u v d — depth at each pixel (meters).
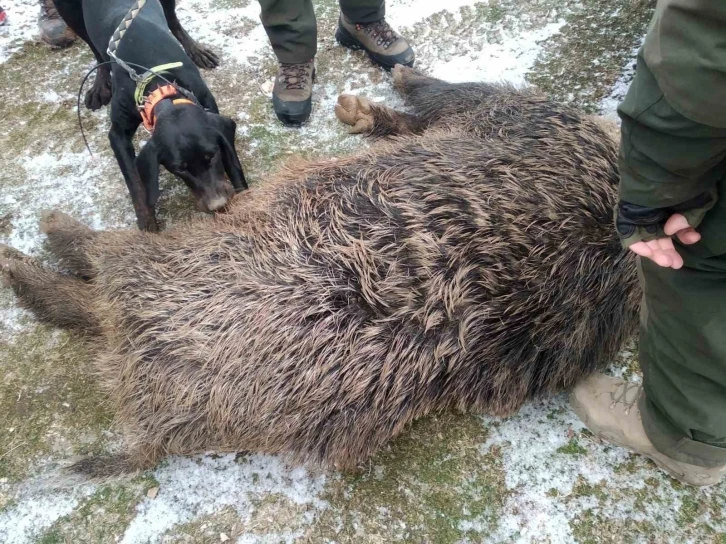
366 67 3.61
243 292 1.95
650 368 1.76
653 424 1.89
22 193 3.05
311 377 1.87
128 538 2.06
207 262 2.05
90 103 3.38
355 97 3.02
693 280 1.49
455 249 1.90
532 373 2.09
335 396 1.89
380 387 1.91
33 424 2.32
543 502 2.08
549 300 1.95
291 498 2.13
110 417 2.33
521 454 2.19
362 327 1.87
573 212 1.98
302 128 3.31
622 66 3.34
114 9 3.04
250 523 2.08
